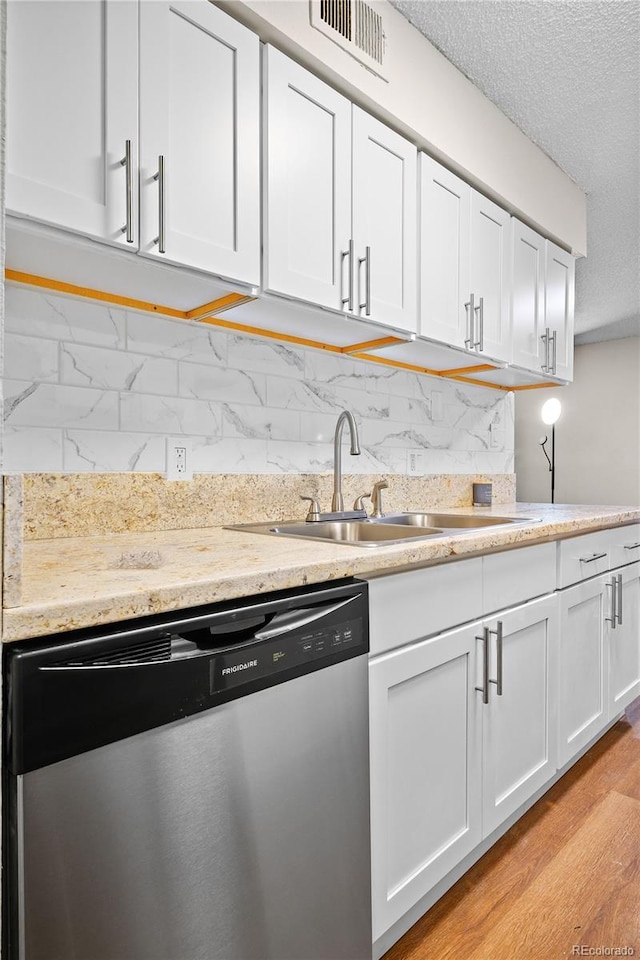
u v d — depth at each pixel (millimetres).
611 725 2205
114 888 701
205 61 1137
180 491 1504
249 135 1215
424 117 1686
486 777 1404
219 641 836
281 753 896
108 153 990
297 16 1319
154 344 1470
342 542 1239
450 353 1915
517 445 5887
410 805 1173
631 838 1538
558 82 1900
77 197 955
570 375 2496
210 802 801
